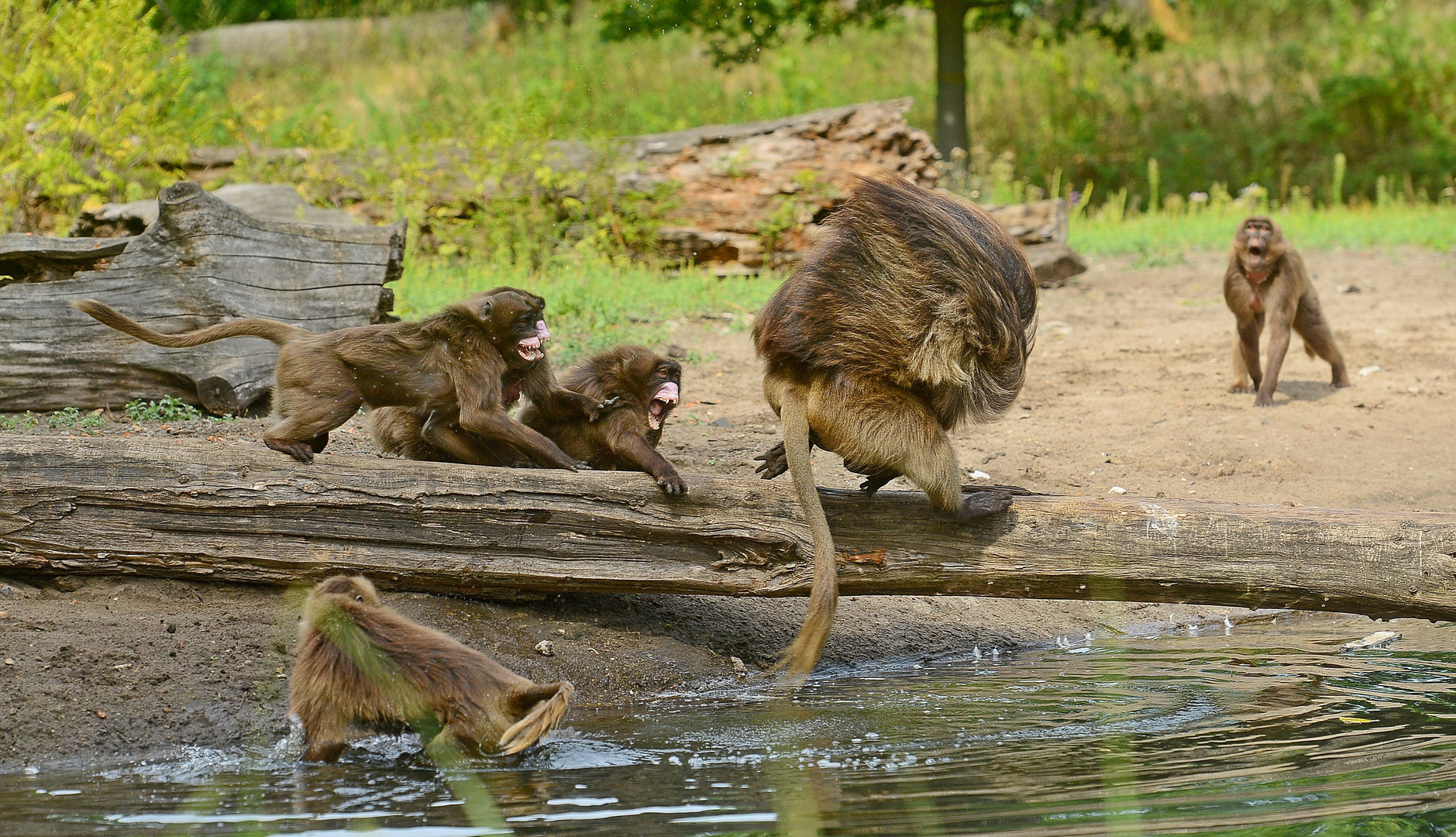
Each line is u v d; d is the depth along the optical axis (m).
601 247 20.27
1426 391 14.77
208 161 21.19
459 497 8.31
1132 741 6.91
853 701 8.00
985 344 7.68
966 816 5.60
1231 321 18.38
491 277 18.47
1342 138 35.81
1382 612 8.20
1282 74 39.41
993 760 6.55
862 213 7.75
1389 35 38.44
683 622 9.33
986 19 32.56
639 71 39.19
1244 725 7.21
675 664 8.70
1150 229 27.33
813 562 8.19
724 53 31.91
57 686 7.21
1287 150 35.81
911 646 9.66
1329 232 25.61
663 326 16.75
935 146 30.55
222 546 8.23
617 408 9.11
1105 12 39.12
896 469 7.88
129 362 12.12
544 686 6.62
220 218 12.38
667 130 32.50
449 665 6.77
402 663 6.79
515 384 9.20
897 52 42.53
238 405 12.10
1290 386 15.26
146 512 8.20
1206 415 14.19
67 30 19.62
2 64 18.88
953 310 7.59
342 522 8.29
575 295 17.02
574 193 20.77
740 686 8.52
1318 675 8.52
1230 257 14.55
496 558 8.39
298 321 12.85
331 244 13.24
